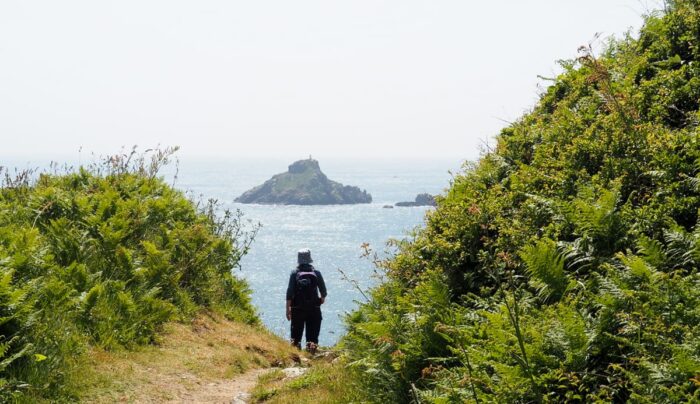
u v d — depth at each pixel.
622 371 4.21
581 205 6.16
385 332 6.54
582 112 8.92
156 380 8.76
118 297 10.09
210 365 10.04
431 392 5.20
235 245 15.73
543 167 7.95
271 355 11.66
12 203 13.00
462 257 7.22
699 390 3.49
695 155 6.46
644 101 8.17
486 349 5.13
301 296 12.91
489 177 8.91
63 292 8.93
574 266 6.20
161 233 13.39
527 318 5.23
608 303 4.82
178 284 12.65
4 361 6.87
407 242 8.20
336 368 8.56
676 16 9.47
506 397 4.54
